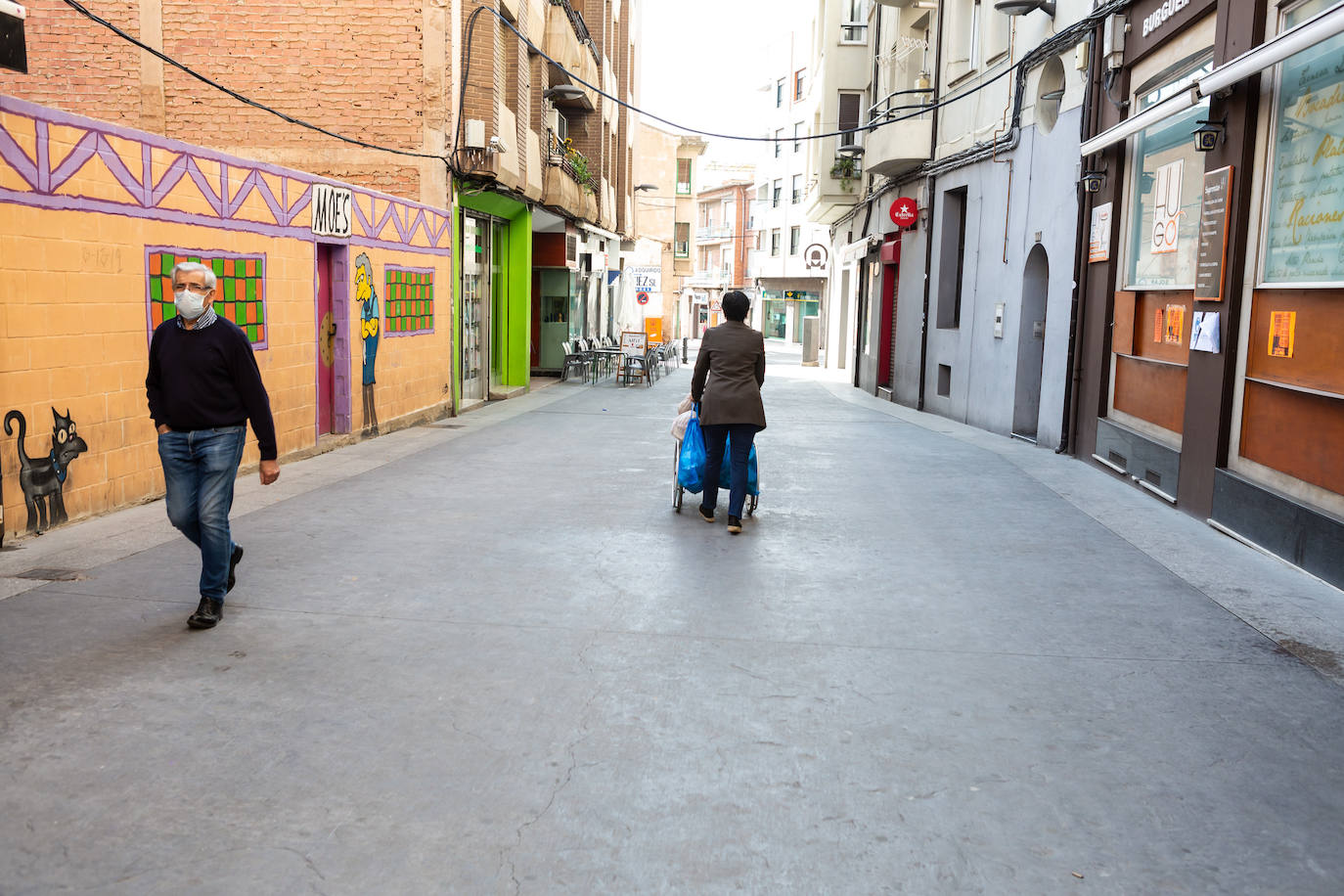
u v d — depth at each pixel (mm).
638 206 59938
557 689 4516
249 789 3514
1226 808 3568
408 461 11320
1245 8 8039
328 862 3070
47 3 15266
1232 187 8188
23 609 5434
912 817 3445
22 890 2883
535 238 25781
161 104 15477
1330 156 6879
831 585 6402
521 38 16531
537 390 23109
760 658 4996
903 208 21094
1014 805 3549
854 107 29516
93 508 7820
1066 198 13219
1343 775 3852
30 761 3678
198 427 5242
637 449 12656
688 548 7328
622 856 3148
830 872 3092
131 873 2984
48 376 7281
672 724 4164
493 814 3387
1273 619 5797
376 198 13211
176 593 5812
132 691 4355
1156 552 7461
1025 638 5402
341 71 15445
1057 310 13438
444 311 16109
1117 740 4113
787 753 3918
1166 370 9922
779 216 62812
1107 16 11672
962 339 18000
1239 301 8117
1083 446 12430
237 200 9789
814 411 19203
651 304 48719
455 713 4215
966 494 9820
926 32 22016
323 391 12320
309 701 4297
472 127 15977
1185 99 8672
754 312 71875
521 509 8609
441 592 6008
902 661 5000
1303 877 3137
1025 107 14977
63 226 7387
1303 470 7105
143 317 8359
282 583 6117
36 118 7094
